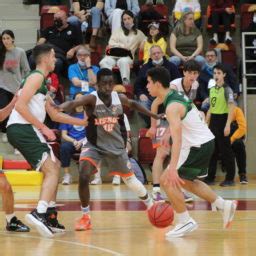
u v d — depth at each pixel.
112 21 31.89
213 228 14.75
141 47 31.16
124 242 12.99
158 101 18.61
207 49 33.44
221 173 29.02
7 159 28.75
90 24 32.66
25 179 27.14
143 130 28.28
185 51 30.86
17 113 14.20
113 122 14.84
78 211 18.12
